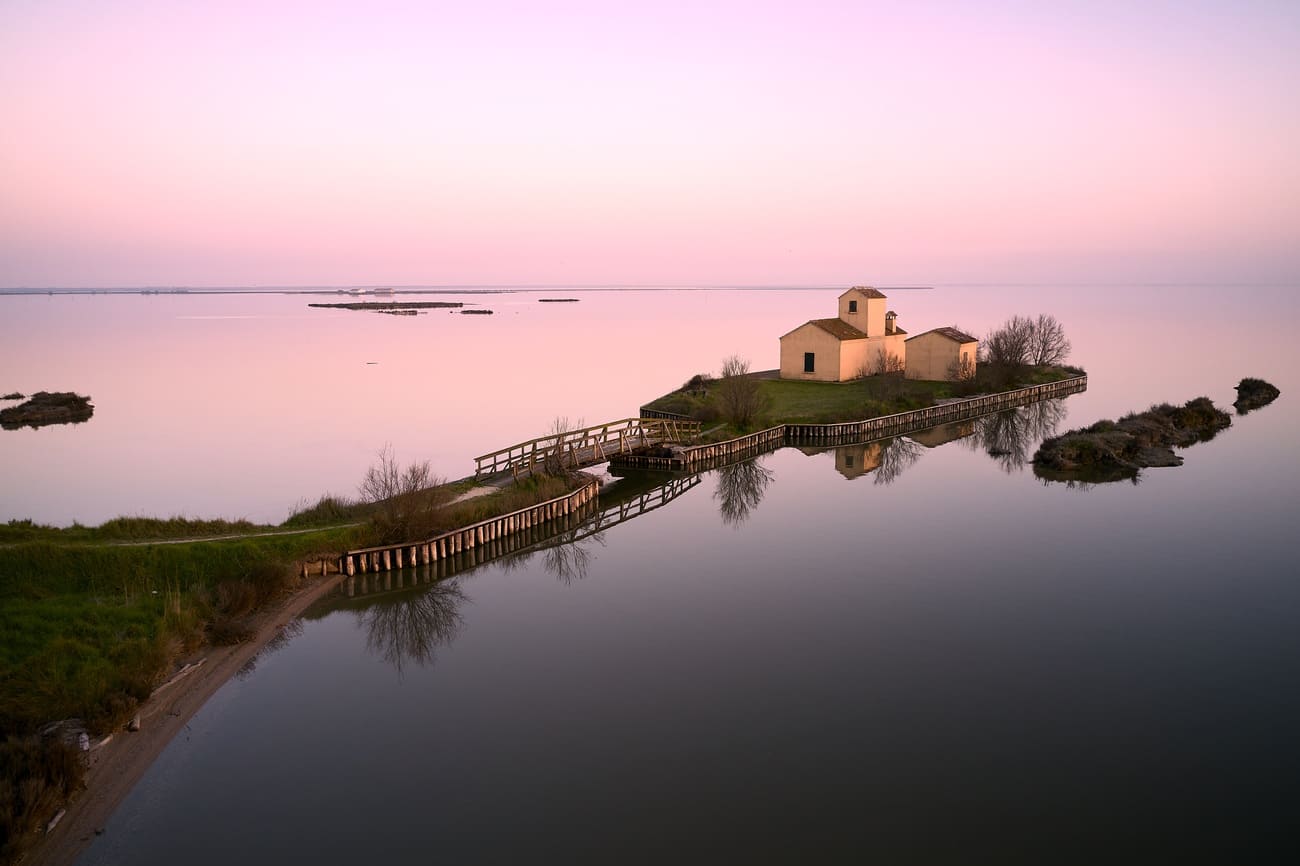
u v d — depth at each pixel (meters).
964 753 17.11
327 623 23.78
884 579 26.98
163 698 18.84
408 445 46.84
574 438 43.62
